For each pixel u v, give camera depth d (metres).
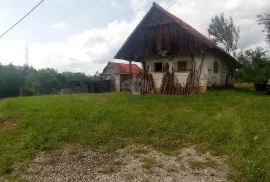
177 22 17.77
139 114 11.35
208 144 8.03
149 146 8.20
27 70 53.09
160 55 19.05
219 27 42.22
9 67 45.66
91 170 6.58
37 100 16.78
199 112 11.58
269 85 17.91
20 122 10.88
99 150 8.01
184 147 7.99
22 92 38.34
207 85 17.55
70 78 49.56
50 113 12.16
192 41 17.42
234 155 7.05
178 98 15.23
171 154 7.46
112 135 9.22
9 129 10.21
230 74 24.41
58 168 6.80
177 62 18.80
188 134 8.95
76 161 7.23
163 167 6.60
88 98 16.83
